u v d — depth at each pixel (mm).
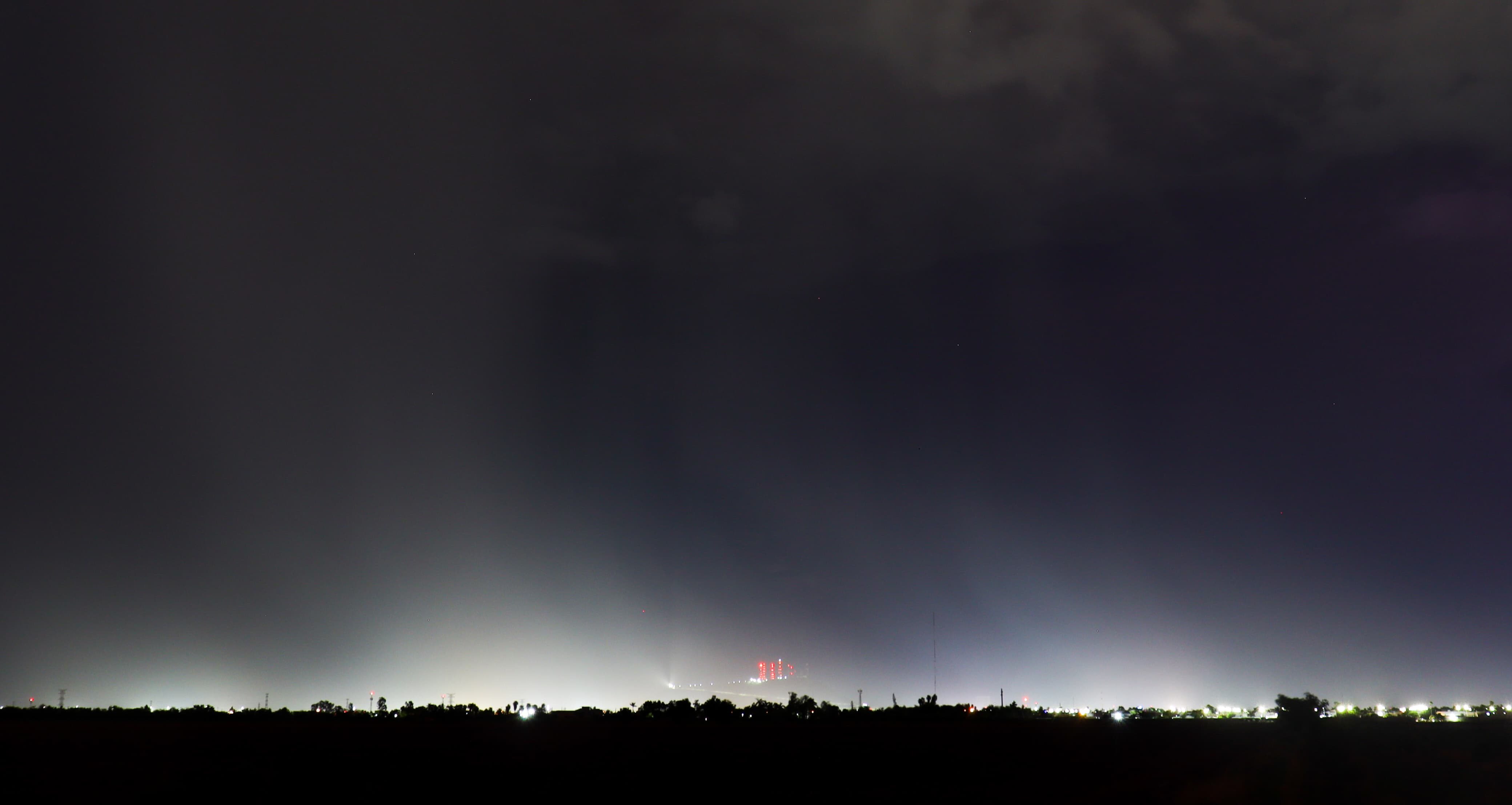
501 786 39094
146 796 34969
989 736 78500
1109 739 72188
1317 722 88812
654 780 41688
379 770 45219
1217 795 36312
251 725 94375
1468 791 37406
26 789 36750
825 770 46438
